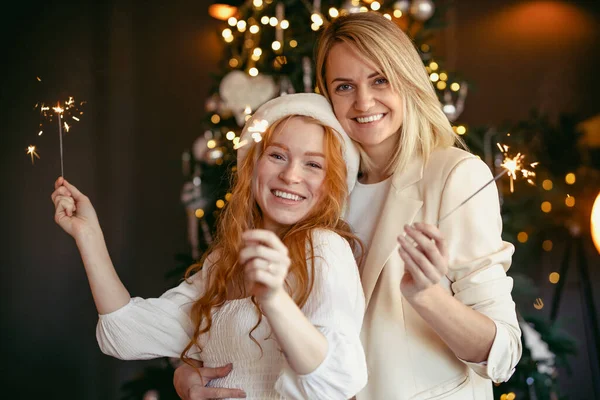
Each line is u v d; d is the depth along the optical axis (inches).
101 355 193.8
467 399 71.8
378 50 73.8
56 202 74.6
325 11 135.9
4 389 184.9
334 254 65.1
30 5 193.9
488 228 70.7
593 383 165.5
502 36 210.8
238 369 67.1
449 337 65.4
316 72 80.6
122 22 205.2
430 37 141.9
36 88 191.9
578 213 170.6
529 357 128.8
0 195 187.5
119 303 74.3
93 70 199.3
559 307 189.0
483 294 68.0
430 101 76.4
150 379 142.9
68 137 193.9
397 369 70.0
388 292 71.9
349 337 58.2
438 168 73.8
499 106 209.3
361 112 75.0
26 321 187.6
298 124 71.7
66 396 189.3
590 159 173.3
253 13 141.9
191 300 76.1
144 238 202.7
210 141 143.0
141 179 203.6
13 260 187.5
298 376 54.7
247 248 51.3
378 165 80.0
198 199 142.5
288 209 70.2
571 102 205.6
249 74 135.6
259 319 65.6
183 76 209.6
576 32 207.5
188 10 211.6
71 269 191.9
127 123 203.0
